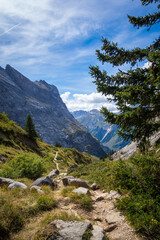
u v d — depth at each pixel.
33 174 11.34
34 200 5.22
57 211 4.75
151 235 3.38
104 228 4.07
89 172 15.12
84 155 87.69
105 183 8.62
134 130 4.53
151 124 4.26
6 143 30.20
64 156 61.69
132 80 5.36
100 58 7.63
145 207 4.04
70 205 5.42
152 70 4.39
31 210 4.54
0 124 39.06
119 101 6.30
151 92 3.78
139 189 4.80
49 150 59.47
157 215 3.59
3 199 4.83
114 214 4.68
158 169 4.75
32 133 56.97
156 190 4.49
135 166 5.45
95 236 3.33
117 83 6.34
